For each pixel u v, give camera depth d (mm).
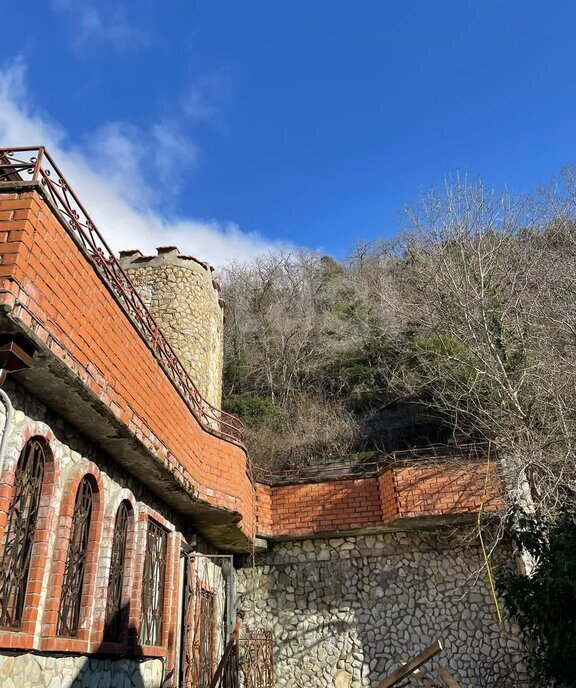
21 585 5141
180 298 14555
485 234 15570
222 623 12227
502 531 10383
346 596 12172
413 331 20500
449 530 12094
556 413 11000
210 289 15727
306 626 12070
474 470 11586
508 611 11047
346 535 12578
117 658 6898
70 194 5730
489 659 10961
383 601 11953
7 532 4922
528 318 13562
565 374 11055
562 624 8672
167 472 7766
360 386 21156
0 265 4434
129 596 7254
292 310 29812
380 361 21281
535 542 9461
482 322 12977
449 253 15227
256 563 12883
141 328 7180
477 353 12430
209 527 10867
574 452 10172
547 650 9281
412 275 17922
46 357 4875
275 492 13023
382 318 23625
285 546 12914
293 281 33875
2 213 4676
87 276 5609
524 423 11070
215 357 15914
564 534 9211
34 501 5469
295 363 24484
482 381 13203
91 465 6438
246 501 11234
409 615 11703
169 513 9477
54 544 5613
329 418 20016
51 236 4973
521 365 12688
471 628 11289
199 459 9320
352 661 11562
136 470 7680
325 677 11531
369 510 12258
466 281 13500
